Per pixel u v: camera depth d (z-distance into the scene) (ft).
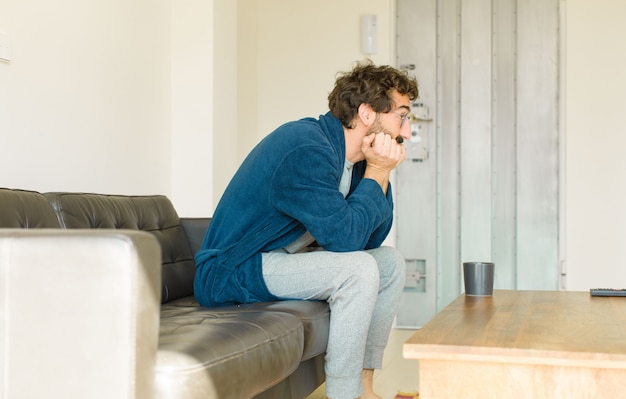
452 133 16.83
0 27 8.38
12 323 4.30
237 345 4.98
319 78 17.22
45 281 4.26
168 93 12.73
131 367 4.15
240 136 16.39
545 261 16.46
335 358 6.79
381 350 7.54
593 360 4.08
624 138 16.07
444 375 4.40
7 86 8.52
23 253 4.29
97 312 4.18
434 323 5.28
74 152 9.84
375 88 7.36
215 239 7.39
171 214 9.21
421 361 4.43
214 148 12.82
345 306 6.75
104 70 10.62
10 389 4.30
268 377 5.42
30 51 8.91
